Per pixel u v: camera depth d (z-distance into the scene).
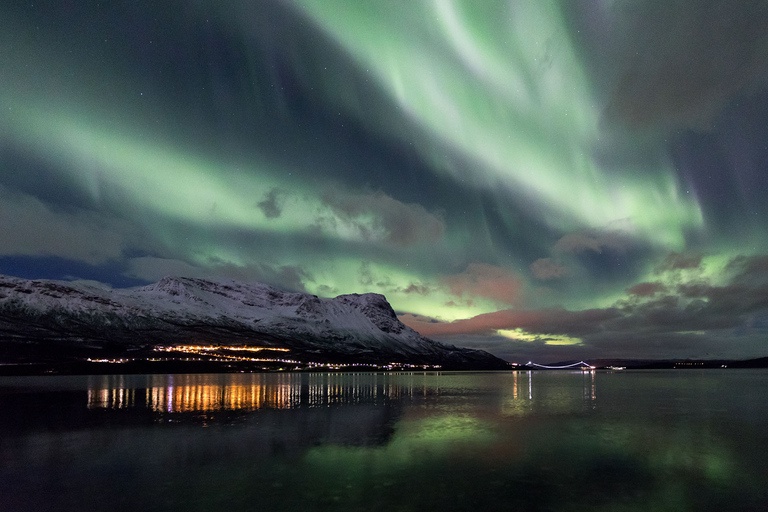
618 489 20.48
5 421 41.59
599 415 47.09
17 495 19.95
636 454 27.66
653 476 22.64
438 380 157.12
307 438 32.75
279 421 41.69
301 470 23.77
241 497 19.41
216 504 18.59
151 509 18.12
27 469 24.27
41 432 35.59
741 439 32.91
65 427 37.97
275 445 30.22
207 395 71.69
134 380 131.12
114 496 19.72
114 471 23.77
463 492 19.94
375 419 43.25
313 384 113.56
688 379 163.50
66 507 18.44
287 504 18.48
